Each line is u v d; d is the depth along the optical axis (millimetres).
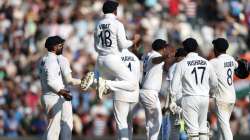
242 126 78125
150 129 53156
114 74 50500
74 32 89750
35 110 80250
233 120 77750
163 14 93062
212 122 72312
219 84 53062
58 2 95188
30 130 78625
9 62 87812
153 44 53000
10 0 95500
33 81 83938
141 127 76375
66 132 52500
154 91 52875
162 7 94312
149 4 94500
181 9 93875
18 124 79000
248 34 91375
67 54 85938
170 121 52781
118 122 51281
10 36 91312
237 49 88250
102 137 71062
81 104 78688
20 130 78688
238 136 69500
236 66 53406
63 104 52438
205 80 50656
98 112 79000
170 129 52875
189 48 50688
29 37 90625
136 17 91250
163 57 52406
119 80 50594
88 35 89188
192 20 92188
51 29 90438
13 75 86062
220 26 90625
